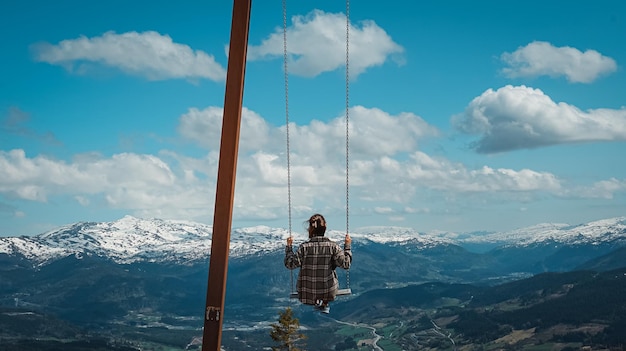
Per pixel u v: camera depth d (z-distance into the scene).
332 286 7.02
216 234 6.96
